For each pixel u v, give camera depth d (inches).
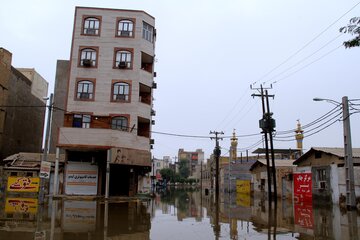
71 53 1502.2
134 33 1541.6
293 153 2081.7
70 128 1309.1
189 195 2073.1
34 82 2112.5
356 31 346.6
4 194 1197.7
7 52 1676.9
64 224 577.3
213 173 2847.0
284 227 595.2
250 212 887.1
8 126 1737.2
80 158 1393.9
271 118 1175.6
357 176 970.1
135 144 1391.5
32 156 1439.5
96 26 1536.7
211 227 593.0
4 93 1651.1
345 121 908.0
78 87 1477.6
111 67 1501.0
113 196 1363.2
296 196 1318.9
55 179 1291.8
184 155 5797.2
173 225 614.2
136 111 1475.1
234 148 2438.5
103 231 519.2
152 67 1667.1
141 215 770.8
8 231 491.8
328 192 1101.1
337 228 579.8
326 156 1128.2
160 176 4633.4
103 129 1314.0
